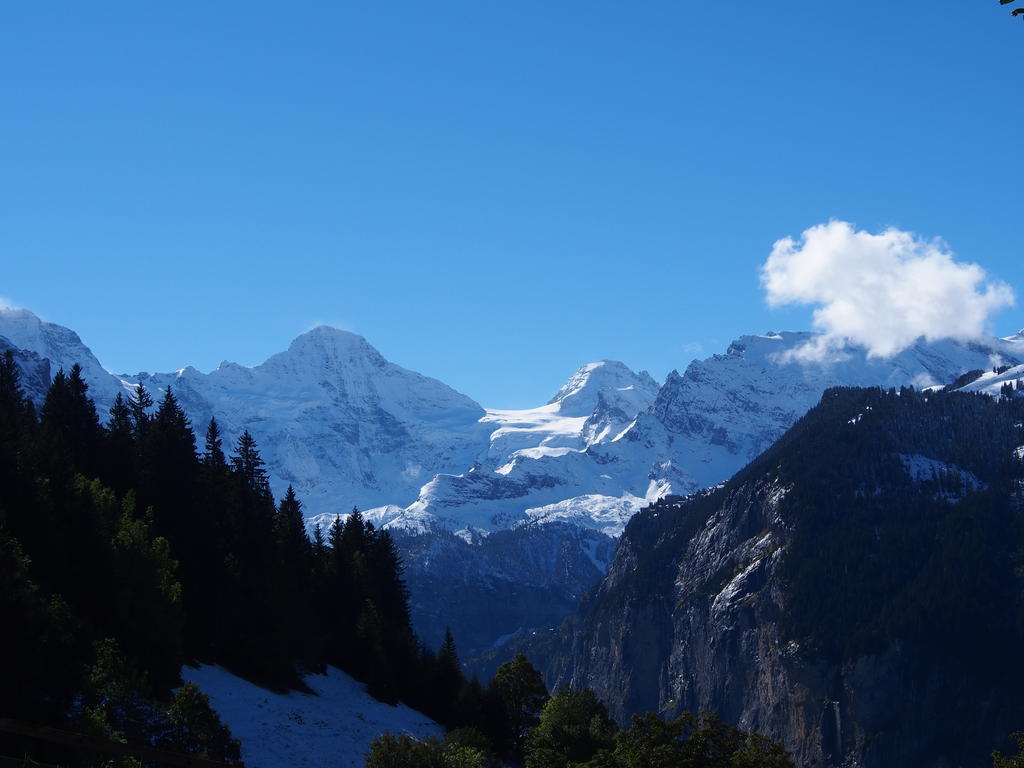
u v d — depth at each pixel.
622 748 112.06
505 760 167.50
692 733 110.56
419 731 158.12
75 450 177.88
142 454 181.50
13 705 84.19
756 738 109.19
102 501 143.50
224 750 97.44
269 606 158.88
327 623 190.25
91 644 101.06
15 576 91.44
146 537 142.00
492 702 172.00
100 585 119.94
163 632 126.75
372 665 175.62
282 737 127.19
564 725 154.38
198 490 176.88
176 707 97.56
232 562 163.50
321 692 159.12
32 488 123.25
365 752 132.12
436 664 185.50
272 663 151.50
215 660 146.88
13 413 167.25
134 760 82.06
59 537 119.75
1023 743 100.00
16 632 87.31
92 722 84.12
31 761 72.25
